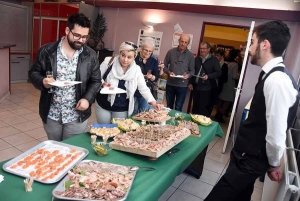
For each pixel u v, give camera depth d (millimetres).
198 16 4398
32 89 5746
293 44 3695
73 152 1451
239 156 1498
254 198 2467
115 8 5238
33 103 4734
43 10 5898
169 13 4652
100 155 1471
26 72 6406
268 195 2064
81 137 1690
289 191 1485
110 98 2131
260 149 1397
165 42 4781
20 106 4465
